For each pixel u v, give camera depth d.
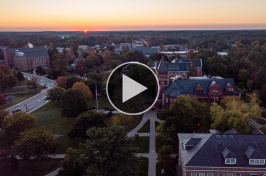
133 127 73.00
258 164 39.66
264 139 42.19
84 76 154.12
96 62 176.75
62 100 77.19
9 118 62.28
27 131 55.81
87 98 94.69
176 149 58.69
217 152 41.44
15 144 56.34
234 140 42.53
